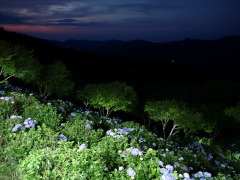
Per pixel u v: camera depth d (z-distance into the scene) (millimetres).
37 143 10039
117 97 33875
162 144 15328
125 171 8680
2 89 20609
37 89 40344
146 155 10023
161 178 8422
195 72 157500
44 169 8203
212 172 14391
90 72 102375
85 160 8273
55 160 8469
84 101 37219
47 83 33781
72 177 7699
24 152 9602
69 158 8539
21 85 38312
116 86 35344
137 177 8344
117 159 9578
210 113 44062
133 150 10000
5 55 23062
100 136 12828
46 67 33906
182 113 32188
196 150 21359
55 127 12758
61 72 34156
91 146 11289
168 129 44875
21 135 10422
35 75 29250
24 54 26250
